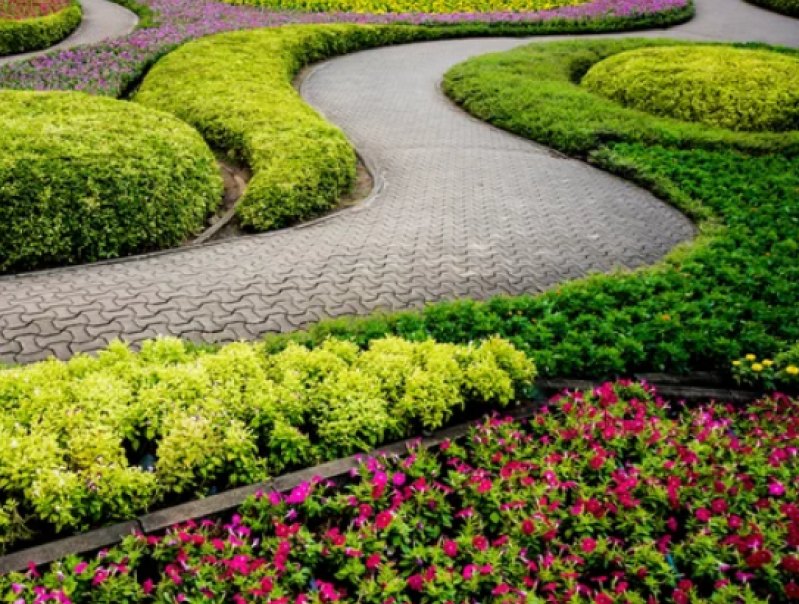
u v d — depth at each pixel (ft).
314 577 9.39
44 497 9.52
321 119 31.24
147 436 11.04
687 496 10.87
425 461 11.23
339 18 61.93
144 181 20.80
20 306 16.07
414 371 12.81
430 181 28.37
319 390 12.27
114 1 73.67
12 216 18.69
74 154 20.44
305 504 10.11
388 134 34.96
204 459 10.57
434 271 19.54
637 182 29.01
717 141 32.22
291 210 22.97
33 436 10.32
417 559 9.34
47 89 35.73
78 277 18.26
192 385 11.87
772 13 73.15
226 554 9.19
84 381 11.72
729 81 38.42
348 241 21.57
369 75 47.80
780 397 13.85
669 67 41.45
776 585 9.35
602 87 43.34
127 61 42.34
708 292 17.76
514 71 45.70
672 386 14.23
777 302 17.63
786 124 35.83
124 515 9.86
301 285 18.11
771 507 10.64
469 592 9.07
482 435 11.87
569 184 28.68
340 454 11.47
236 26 55.42
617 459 11.79
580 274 20.06
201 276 18.47
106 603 8.48
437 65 52.16
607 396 13.03
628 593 8.94
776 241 21.11
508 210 25.29
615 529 10.30
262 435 11.62
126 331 15.24
